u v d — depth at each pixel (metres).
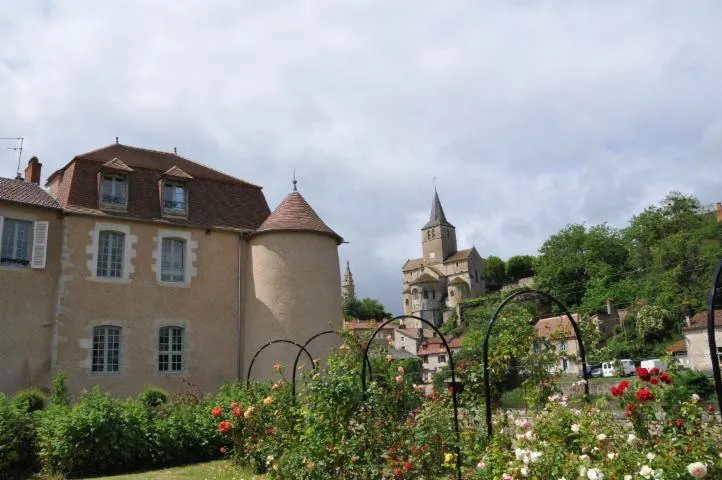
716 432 5.33
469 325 61.38
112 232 18.33
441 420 7.11
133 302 18.08
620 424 5.74
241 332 19.94
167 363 18.38
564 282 70.56
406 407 8.27
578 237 71.75
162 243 19.17
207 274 19.72
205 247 19.92
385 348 14.40
